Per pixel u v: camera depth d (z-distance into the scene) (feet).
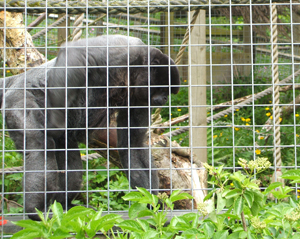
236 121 36.68
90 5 15.88
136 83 21.20
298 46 48.85
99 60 18.93
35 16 42.06
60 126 17.62
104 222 9.26
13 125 18.13
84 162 27.40
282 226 9.78
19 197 22.68
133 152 20.67
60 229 9.12
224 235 9.40
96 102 19.80
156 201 10.72
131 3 15.92
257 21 43.52
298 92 43.65
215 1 15.66
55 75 17.49
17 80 19.69
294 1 33.06
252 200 9.31
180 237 9.03
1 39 24.97
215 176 9.93
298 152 28.73
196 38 28.40
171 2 15.88
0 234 13.10
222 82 50.31
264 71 52.60
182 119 28.76
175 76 21.57
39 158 17.21
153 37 52.60
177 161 22.53
